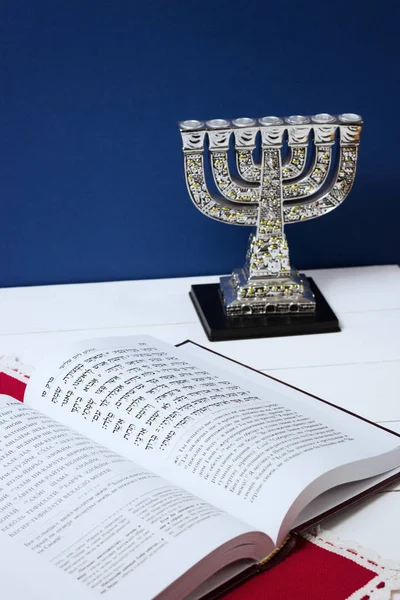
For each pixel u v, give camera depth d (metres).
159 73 1.05
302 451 0.65
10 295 1.11
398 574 0.59
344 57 1.07
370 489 0.68
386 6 1.04
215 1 1.02
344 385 0.87
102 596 0.52
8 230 1.13
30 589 0.53
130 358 0.80
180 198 1.12
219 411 0.71
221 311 1.01
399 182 1.14
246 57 1.06
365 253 1.18
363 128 1.11
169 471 0.66
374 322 1.01
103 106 1.06
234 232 1.14
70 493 0.62
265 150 0.95
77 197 1.11
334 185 0.98
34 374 0.79
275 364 0.91
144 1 1.02
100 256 1.15
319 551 0.61
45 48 1.03
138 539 0.56
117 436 0.71
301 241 1.16
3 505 0.61
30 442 0.68
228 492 0.63
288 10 1.04
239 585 0.58
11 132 1.07
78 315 1.04
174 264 1.16
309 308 1.00
